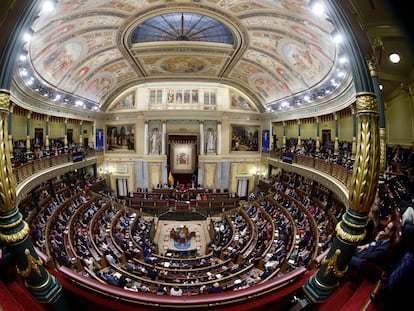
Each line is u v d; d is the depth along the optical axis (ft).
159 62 68.08
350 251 8.77
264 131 89.35
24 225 9.06
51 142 74.08
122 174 88.99
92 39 50.21
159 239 60.49
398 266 7.89
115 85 81.10
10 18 8.29
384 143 13.66
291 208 57.57
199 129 86.79
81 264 34.55
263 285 11.54
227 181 89.30
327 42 38.47
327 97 52.49
